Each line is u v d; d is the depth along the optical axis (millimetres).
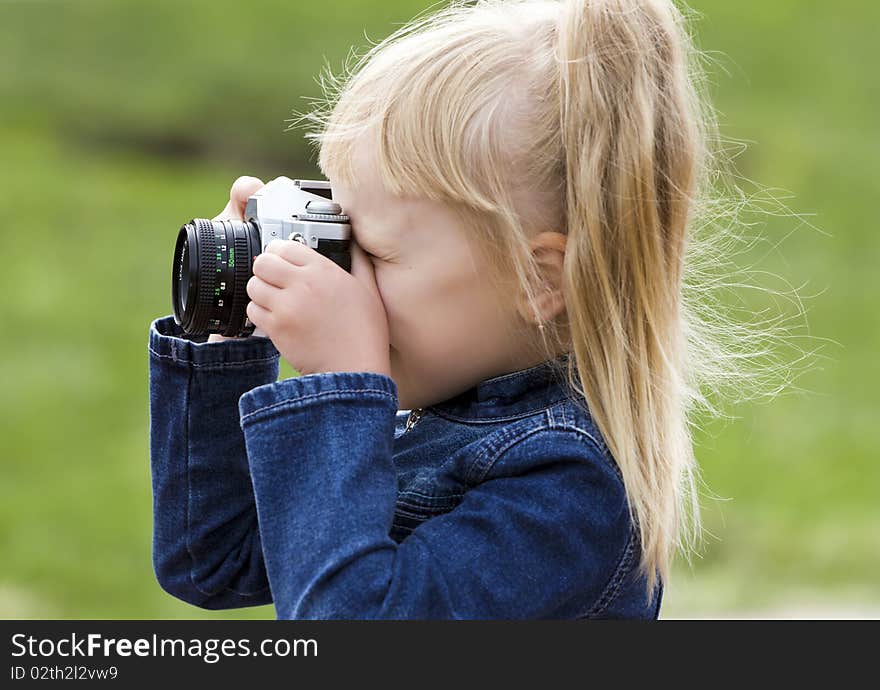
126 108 36625
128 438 20891
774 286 26938
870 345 25016
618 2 4281
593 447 4102
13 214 30359
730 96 39531
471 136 4164
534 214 4223
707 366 4949
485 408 4352
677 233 4336
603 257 4172
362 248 4336
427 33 4434
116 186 32875
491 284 4199
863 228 31375
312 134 5098
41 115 36406
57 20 41250
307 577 3826
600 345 4184
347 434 3979
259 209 4441
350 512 3867
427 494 4246
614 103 4195
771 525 16844
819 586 14750
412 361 4301
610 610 4156
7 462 19531
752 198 5898
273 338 4238
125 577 15656
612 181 4180
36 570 15648
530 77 4270
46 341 24562
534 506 4020
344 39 40469
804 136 37125
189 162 35281
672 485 4277
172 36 39875
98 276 27656
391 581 3826
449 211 4176
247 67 39000
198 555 4688
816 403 22266
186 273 4449
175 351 4672
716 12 45219
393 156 4191
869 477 19000
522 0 4695
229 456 4703
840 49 43594
